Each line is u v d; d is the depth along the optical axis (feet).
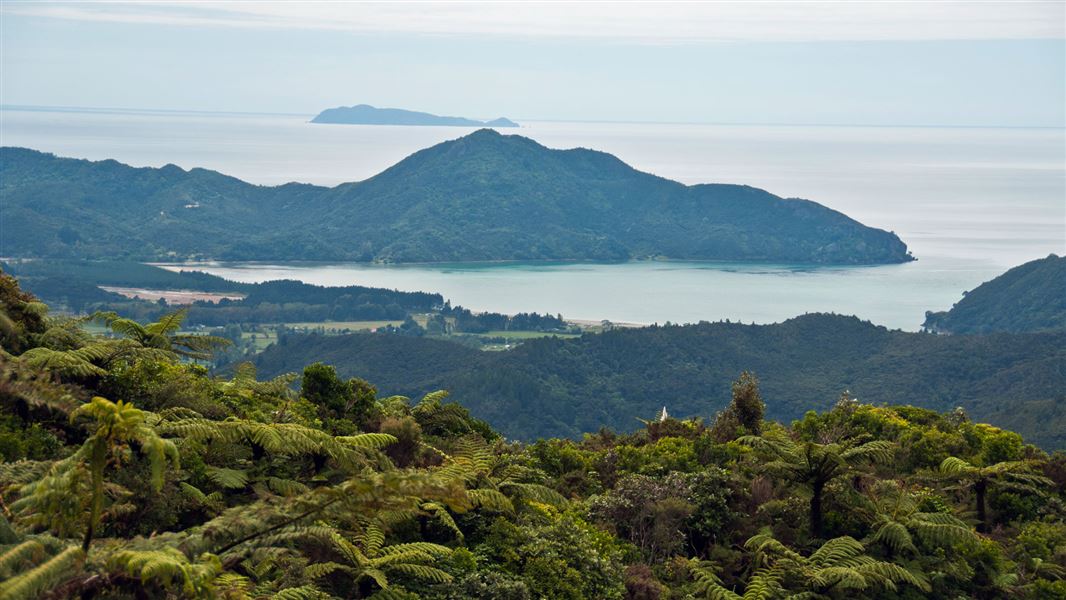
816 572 71.36
